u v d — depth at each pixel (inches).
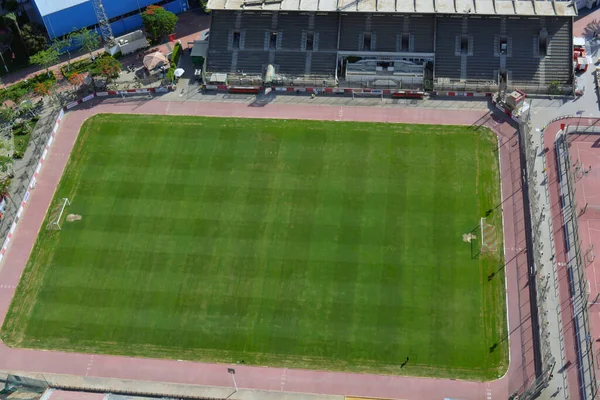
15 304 4362.7
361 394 3860.7
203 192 4773.6
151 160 4992.6
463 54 5270.7
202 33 5802.2
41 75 5689.0
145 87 5472.4
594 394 3757.4
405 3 5211.6
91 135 5196.9
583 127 4901.6
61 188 4896.7
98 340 4173.2
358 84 5354.3
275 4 5295.3
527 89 5147.6
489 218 4490.7
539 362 3902.6
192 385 3969.0
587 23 5580.7
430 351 3986.2
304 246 4446.4
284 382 3939.5
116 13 5876.0
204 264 4426.7
